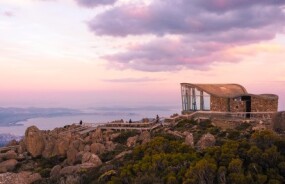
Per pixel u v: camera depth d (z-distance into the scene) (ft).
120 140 223.71
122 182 134.92
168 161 136.56
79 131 250.57
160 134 205.05
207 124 219.82
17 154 217.97
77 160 192.13
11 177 166.30
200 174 122.31
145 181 126.72
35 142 214.69
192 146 162.30
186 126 223.92
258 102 246.06
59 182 158.92
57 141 215.31
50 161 205.16
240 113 234.79
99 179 145.48
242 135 178.09
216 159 132.16
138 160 150.61
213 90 264.31
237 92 265.34
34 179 169.78
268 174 121.70
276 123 189.37
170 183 122.83
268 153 127.75
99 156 190.70
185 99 276.82
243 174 120.57
